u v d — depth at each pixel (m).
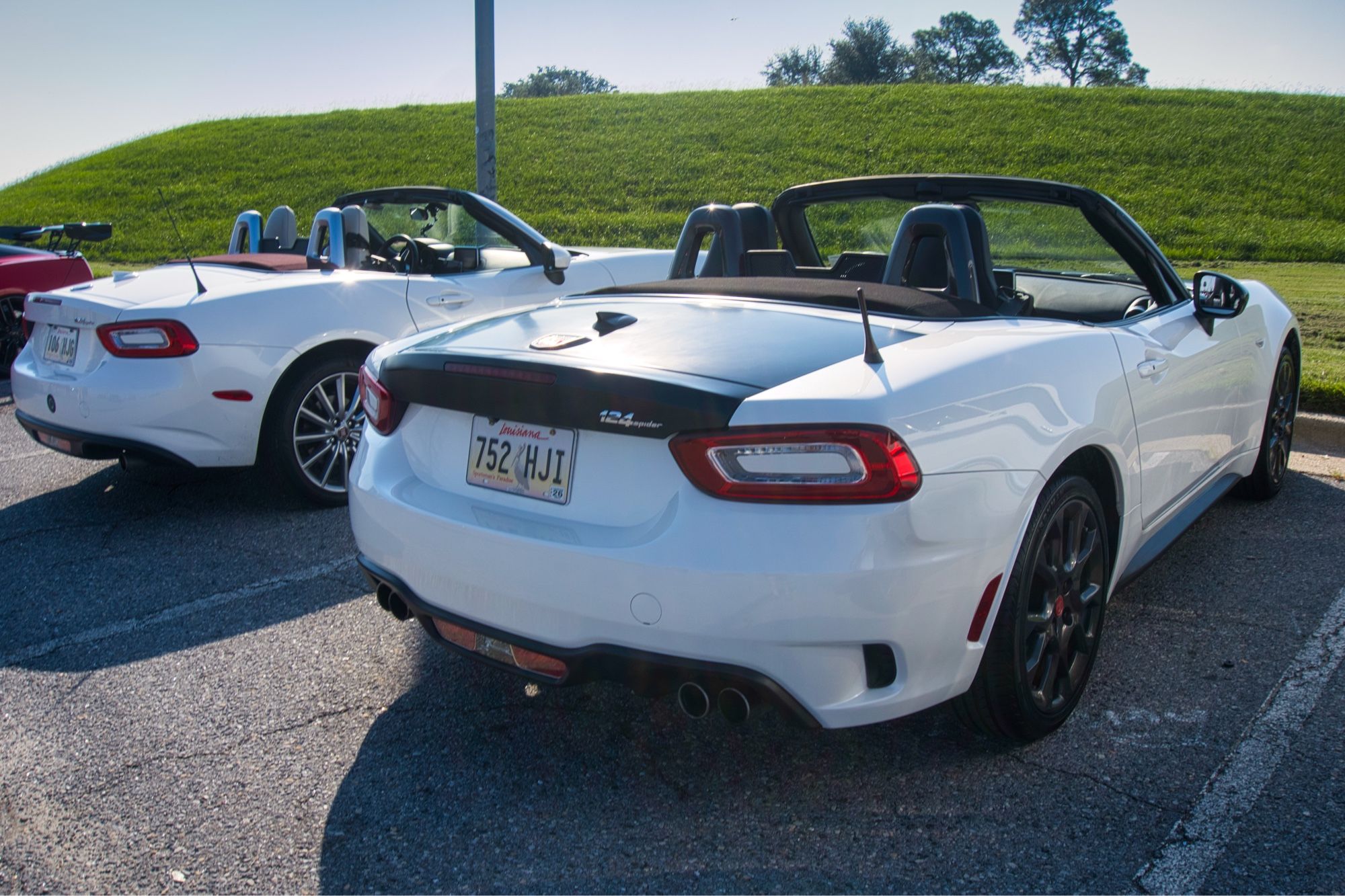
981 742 2.57
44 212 27.66
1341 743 2.50
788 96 38.97
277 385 4.39
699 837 2.23
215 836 2.24
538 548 2.21
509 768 2.51
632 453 2.19
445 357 2.48
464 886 2.08
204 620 3.38
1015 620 2.32
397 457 2.64
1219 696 2.76
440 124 36.47
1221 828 2.19
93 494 4.83
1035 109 35.41
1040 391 2.40
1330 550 3.82
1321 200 24.88
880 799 2.34
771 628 2.02
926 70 78.19
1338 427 5.38
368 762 2.54
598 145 32.06
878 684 2.16
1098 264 3.44
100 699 2.86
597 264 5.83
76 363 4.28
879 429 2.01
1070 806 2.29
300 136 35.56
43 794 2.41
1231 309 3.36
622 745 2.61
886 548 2.02
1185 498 3.43
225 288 4.35
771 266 3.51
